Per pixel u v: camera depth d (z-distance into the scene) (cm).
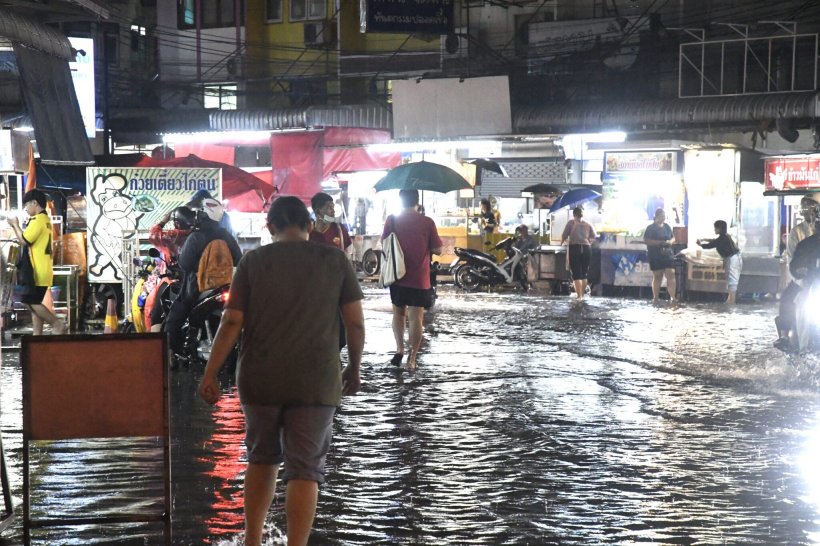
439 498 860
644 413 1248
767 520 797
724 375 1559
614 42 4847
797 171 3066
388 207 4181
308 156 3866
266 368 667
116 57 5978
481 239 3844
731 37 4328
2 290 839
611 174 3281
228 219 1712
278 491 882
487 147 4209
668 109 3784
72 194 2742
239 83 6016
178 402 1323
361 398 1342
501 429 1147
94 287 2200
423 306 1599
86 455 1019
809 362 1692
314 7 5894
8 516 772
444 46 5369
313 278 676
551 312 2648
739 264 2991
